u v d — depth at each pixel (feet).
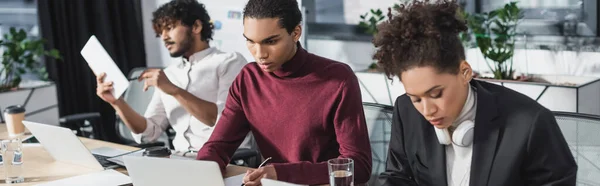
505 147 5.70
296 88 7.65
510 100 5.79
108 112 16.12
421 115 6.20
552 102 12.26
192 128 9.99
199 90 9.95
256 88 7.93
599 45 12.74
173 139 11.09
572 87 11.94
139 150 8.74
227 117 8.11
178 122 10.13
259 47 7.22
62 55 15.35
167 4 9.95
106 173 7.84
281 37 7.19
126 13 16.06
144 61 16.40
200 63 10.05
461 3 14.07
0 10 15.16
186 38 9.96
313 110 7.59
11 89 13.85
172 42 9.98
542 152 5.57
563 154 5.58
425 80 5.21
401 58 5.27
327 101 7.52
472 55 14.05
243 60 10.13
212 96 9.98
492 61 13.82
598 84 12.70
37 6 14.99
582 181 6.93
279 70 7.64
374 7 14.65
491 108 5.78
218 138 8.00
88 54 9.08
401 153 6.45
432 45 5.16
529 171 5.70
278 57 7.29
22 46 13.98
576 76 13.05
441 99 5.31
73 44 15.51
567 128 7.00
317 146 7.71
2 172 8.11
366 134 7.49
